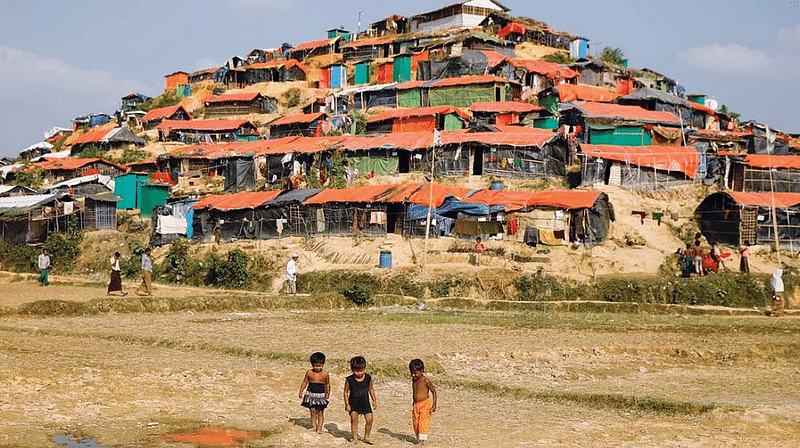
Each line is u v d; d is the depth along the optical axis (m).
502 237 54.41
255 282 52.78
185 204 63.53
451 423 19.84
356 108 90.62
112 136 97.81
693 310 43.56
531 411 21.34
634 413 21.20
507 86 84.75
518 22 109.81
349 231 57.41
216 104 102.69
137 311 39.34
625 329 35.81
